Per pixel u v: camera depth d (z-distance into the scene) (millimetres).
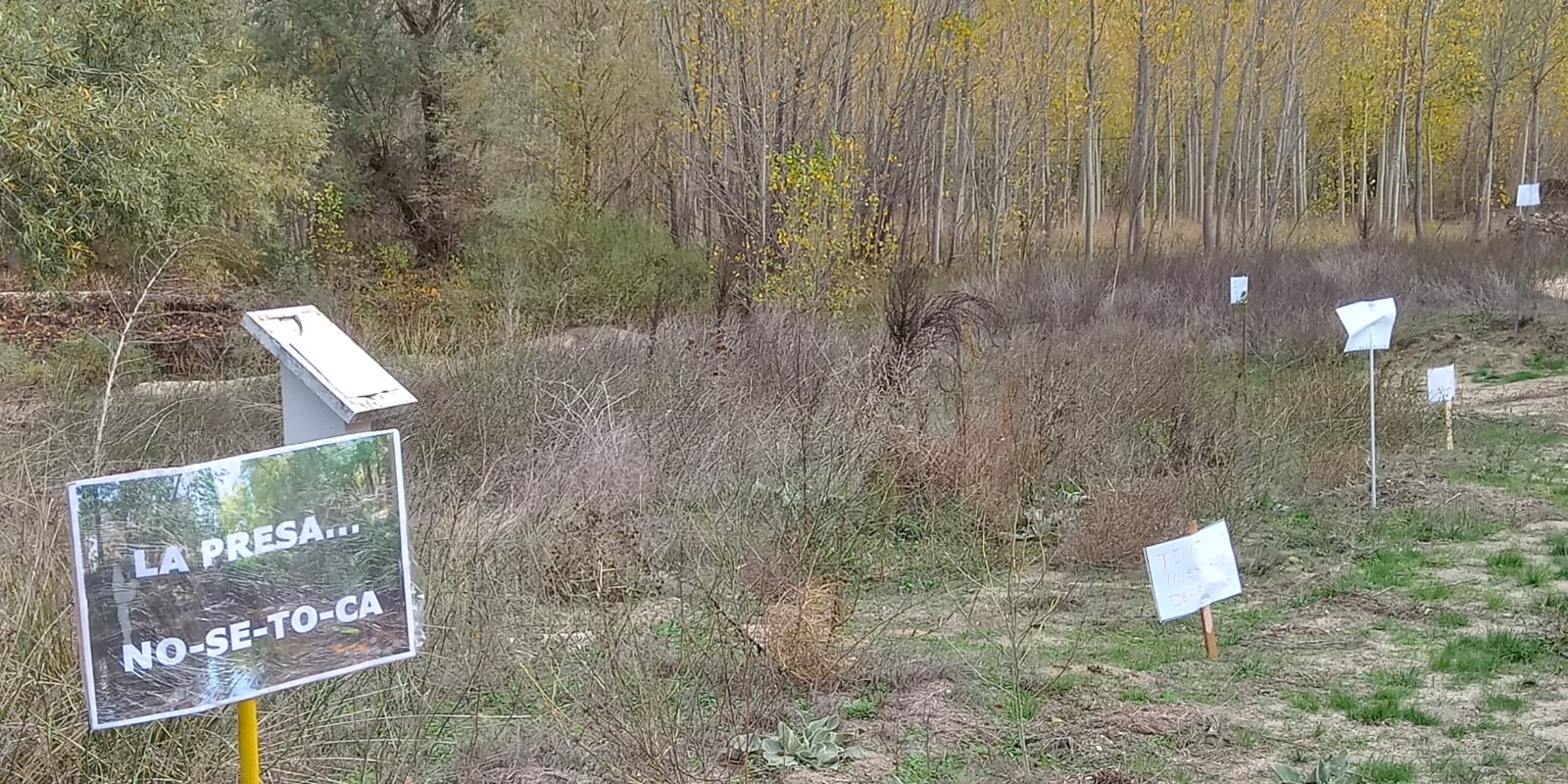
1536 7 27578
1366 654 5480
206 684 2404
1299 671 5250
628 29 20797
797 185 15344
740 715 4477
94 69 12133
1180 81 31312
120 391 8594
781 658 4926
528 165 20406
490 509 6707
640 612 5473
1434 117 33625
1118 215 24875
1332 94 32250
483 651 4332
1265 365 12797
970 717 4668
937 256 23562
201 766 3307
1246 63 27297
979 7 23172
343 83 23141
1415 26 29234
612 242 17969
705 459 7293
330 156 22406
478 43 23812
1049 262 19438
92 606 2305
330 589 2525
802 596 5051
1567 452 10031
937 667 5121
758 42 18328
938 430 8234
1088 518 7188
